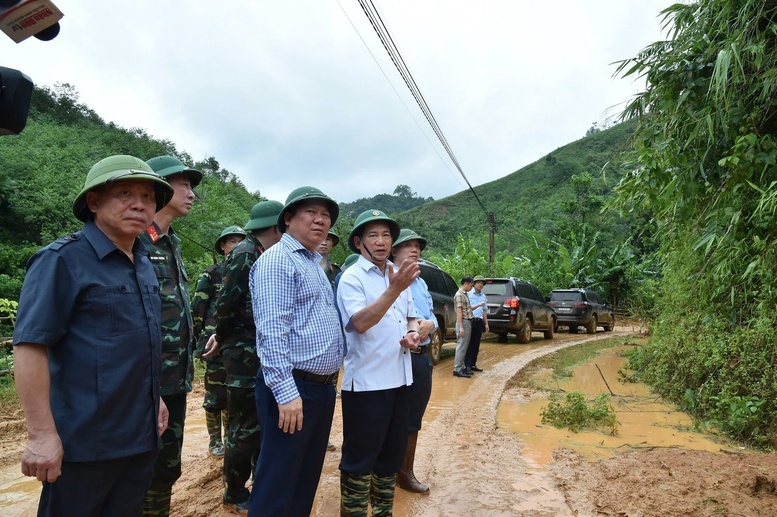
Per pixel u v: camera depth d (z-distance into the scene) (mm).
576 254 23812
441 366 9617
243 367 3340
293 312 2441
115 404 1890
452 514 3461
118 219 2008
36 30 1998
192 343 2832
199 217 16453
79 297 1877
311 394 2439
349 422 2941
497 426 5699
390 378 2949
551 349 12266
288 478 2357
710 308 6762
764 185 5742
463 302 8539
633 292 23266
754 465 4234
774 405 5184
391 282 2732
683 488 3744
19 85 1999
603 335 16500
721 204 6227
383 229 3166
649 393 7449
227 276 3332
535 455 4711
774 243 5574
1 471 4203
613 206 7746
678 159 6336
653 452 4734
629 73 6531
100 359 1876
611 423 5633
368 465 2914
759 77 5652
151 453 2049
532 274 23328
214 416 4566
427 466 4395
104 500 1948
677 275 7707
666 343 7418
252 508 2338
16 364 1735
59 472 1756
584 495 3758
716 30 6062
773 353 5359
